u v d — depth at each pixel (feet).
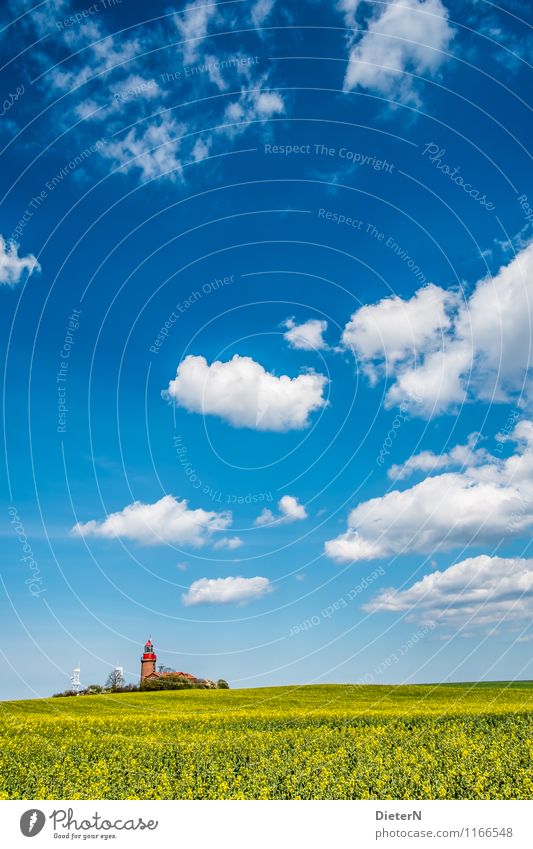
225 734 95.50
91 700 149.48
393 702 138.21
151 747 84.02
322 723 104.22
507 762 69.15
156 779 63.52
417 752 76.28
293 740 88.22
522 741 84.53
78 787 60.80
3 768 70.69
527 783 58.80
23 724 105.60
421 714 108.88
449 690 163.73
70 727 103.09
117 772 68.33
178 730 100.22
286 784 59.72
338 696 156.15
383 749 79.41
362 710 119.55
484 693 152.35
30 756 78.33
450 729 93.91
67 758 75.87
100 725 104.99
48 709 132.98
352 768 67.51
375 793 56.70
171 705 139.74
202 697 156.46
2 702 144.56
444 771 64.69
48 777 65.26
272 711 122.52
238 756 76.95
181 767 70.18
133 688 178.29
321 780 61.16
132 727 102.78
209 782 62.28
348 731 95.14
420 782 59.31
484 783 58.80
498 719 102.12
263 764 69.92
